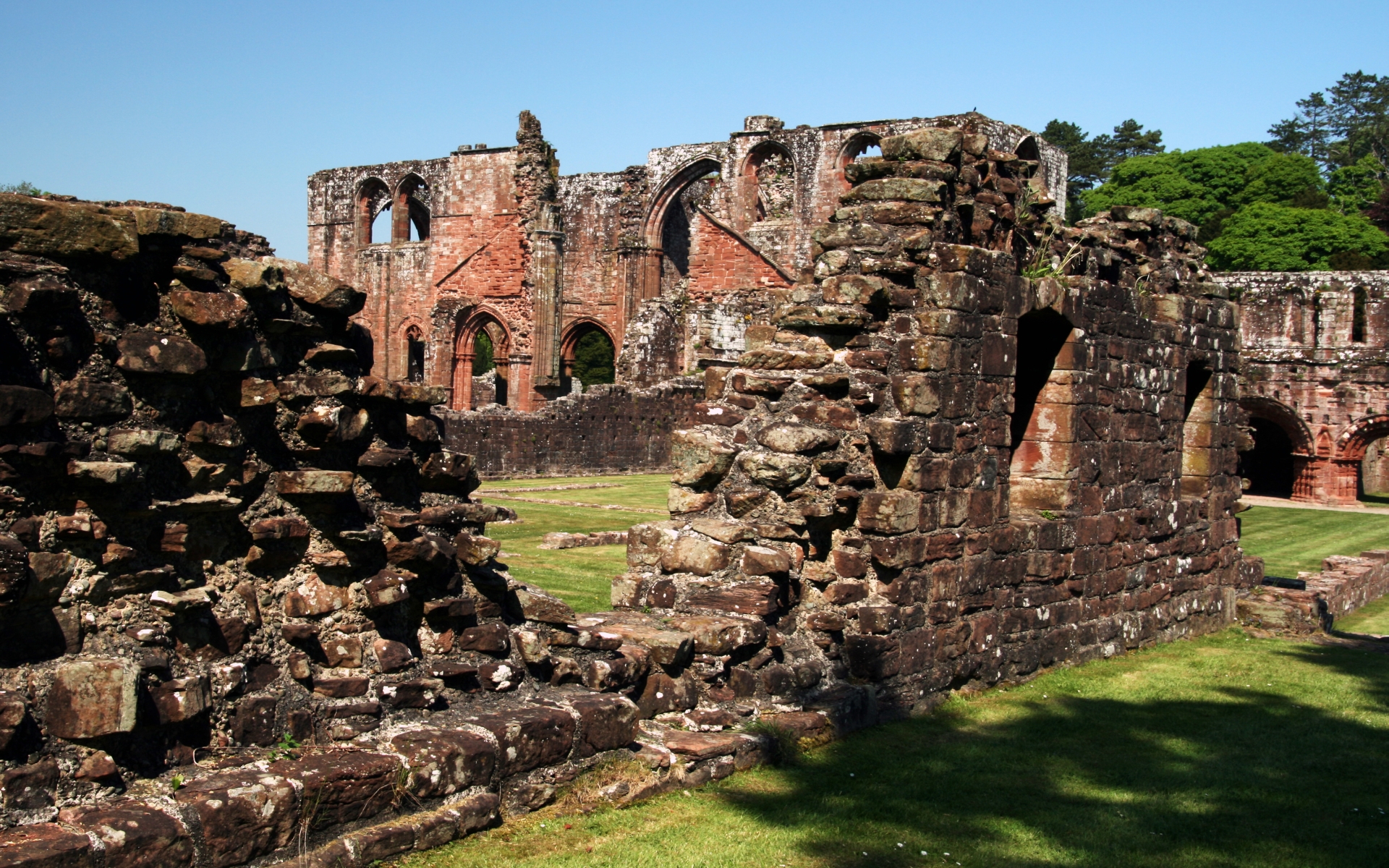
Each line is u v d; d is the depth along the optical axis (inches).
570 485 1294.3
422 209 2454.5
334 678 217.6
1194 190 2623.0
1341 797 301.4
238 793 182.5
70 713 176.4
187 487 200.8
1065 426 433.7
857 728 326.3
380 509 231.8
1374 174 2849.4
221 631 203.3
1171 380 511.8
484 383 2404.0
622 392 1614.2
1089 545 447.8
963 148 385.7
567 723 240.7
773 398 354.3
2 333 175.5
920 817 264.8
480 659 245.4
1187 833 268.7
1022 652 408.5
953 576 368.5
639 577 345.7
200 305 199.3
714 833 240.7
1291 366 1572.3
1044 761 317.4
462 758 216.4
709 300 1413.6
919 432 348.8
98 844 164.1
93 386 187.5
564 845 221.9
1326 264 2246.6
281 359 218.5
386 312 2326.5
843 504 342.6
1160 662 467.8
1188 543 534.3
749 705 305.4
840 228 362.0
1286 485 1743.4
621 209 2026.3
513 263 2027.6
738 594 326.0
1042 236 436.5
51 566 179.6
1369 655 502.3
